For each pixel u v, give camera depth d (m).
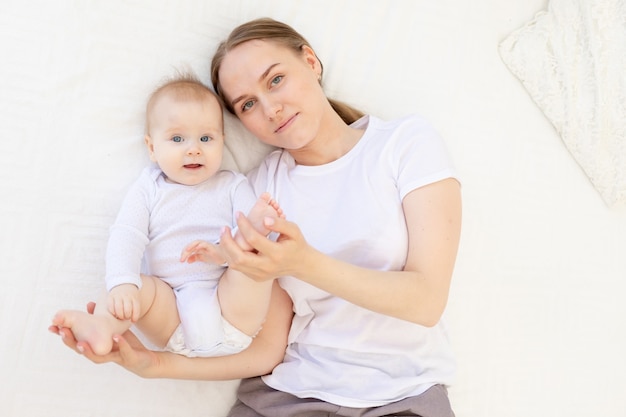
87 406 1.23
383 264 1.16
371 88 1.44
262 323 1.17
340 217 1.19
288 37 1.22
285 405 1.19
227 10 1.34
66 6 1.24
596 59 1.52
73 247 1.23
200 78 1.32
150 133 1.19
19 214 1.21
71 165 1.24
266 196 1.00
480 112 1.51
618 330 1.59
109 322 1.01
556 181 1.56
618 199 1.56
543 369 1.51
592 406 1.54
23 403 1.20
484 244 1.48
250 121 1.22
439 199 1.14
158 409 1.27
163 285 1.13
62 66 1.24
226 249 0.95
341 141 1.26
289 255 0.95
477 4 1.54
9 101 1.21
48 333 1.22
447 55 1.50
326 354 1.20
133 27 1.28
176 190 1.19
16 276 1.21
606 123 1.54
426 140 1.19
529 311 1.51
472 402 1.43
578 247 1.56
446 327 1.29
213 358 1.17
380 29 1.46
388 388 1.14
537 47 1.53
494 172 1.51
